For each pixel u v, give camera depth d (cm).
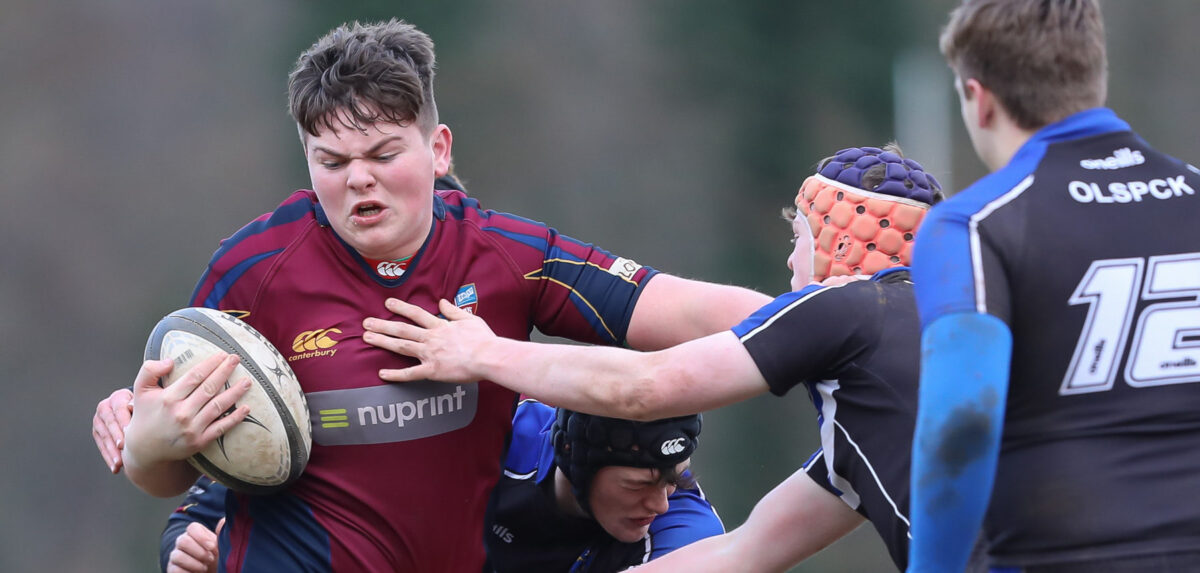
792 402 7169
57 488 7375
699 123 9262
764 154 9162
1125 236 835
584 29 9312
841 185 1091
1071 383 826
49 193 8281
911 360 973
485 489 1196
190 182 8681
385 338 1130
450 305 1146
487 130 8956
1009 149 890
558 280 1202
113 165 8556
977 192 851
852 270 1078
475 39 9000
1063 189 845
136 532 7138
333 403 1132
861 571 6506
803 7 9225
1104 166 859
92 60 8688
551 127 9081
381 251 1130
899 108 9388
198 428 1070
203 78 8931
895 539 989
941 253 824
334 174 1098
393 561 1145
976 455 786
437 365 1111
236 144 8850
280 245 1158
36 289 8012
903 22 9338
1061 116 871
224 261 1162
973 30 871
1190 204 856
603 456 1224
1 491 7281
